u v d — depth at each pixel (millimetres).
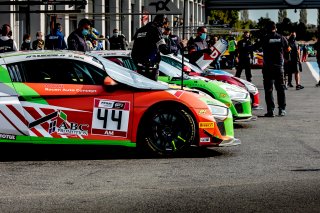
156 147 8984
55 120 8695
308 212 5809
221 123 9289
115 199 6336
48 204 6117
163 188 6871
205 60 15352
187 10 59438
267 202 6195
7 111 8586
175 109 8961
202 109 9070
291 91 24156
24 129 8617
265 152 9570
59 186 7004
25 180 7352
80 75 8836
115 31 24000
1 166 8305
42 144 8695
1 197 6430
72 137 8727
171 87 9648
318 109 16938
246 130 12461
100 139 8805
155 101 8906
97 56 9289
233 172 7863
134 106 8883
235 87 13133
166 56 13695
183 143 9031
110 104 8828
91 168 8180
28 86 8672
